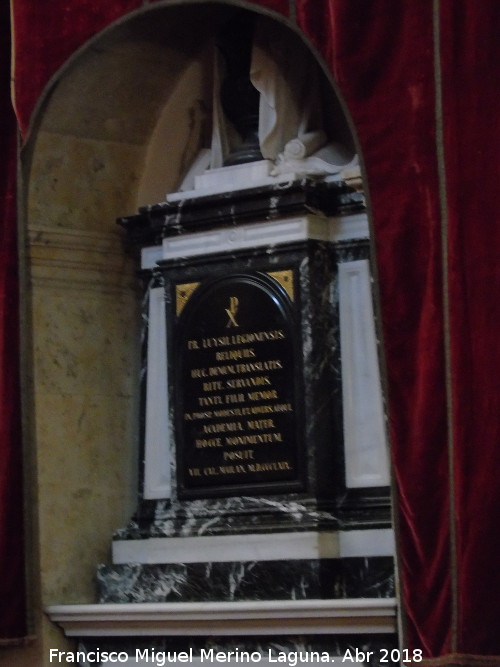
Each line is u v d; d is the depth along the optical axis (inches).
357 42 302.5
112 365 358.9
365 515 323.9
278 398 331.3
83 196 355.9
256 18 345.4
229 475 335.0
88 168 356.5
